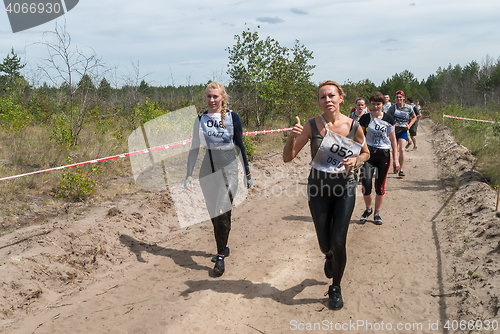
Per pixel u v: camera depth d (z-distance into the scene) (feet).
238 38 49.57
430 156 38.60
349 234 17.29
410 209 20.70
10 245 13.73
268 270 13.98
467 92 220.84
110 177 24.32
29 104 44.96
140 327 10.48
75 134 30.71
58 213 17.47
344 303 11.64
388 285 12.58
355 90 106.42
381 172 18.24
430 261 14.17
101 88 33.83
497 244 13.85
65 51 29.63
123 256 15.06
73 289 12.53
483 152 32.96
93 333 10.19
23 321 10.64
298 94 55.98
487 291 11.05
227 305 11.65
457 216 18.30
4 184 19.85
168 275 13.70
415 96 234.79
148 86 38.29
